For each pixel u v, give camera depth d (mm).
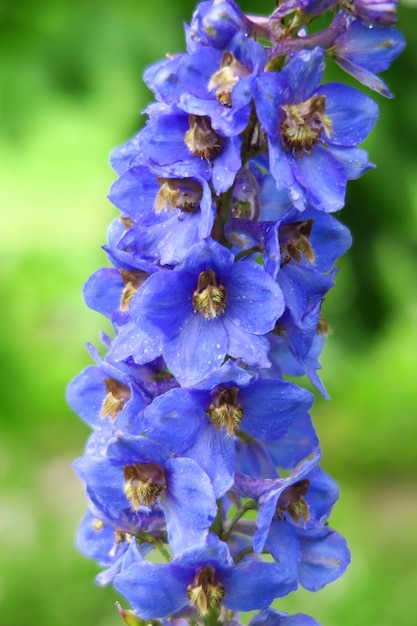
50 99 1165
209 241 468
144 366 494
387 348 1429
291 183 468
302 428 512
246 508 490
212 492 466
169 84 479
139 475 475
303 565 497
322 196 472
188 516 470
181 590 470
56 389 1298
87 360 1286
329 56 492
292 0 485
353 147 481
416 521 1221
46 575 1030
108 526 521
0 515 1119
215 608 472
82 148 1148
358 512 1197
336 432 1409
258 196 493
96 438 496
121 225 509
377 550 1093
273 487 482
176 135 479
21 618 994
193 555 461
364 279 1402
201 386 466
